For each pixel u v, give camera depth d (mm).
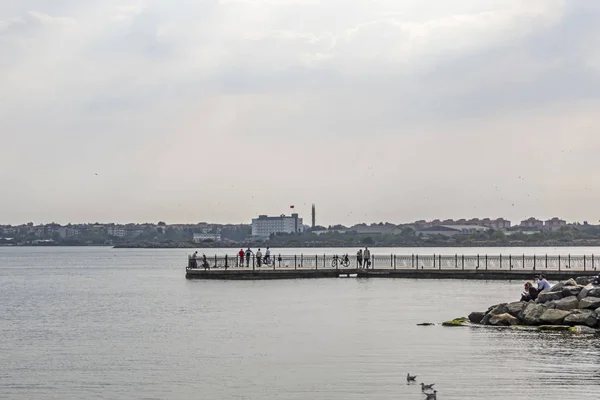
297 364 46000
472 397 37938
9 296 102500
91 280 143250
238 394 39312
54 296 101688
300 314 69438
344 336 55938
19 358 49188
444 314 68250
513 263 138500
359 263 119625
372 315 67938
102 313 76312
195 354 49844
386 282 107250
